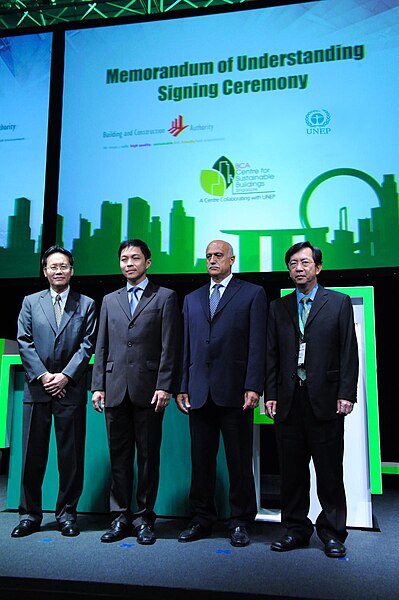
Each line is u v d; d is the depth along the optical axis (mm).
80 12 4168
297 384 2166
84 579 1729
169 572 1808
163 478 2623
